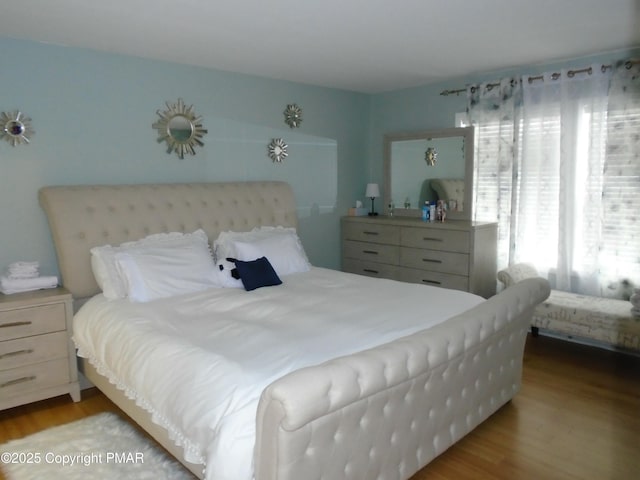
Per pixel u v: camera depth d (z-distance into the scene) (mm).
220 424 1696
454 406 2346
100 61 3363
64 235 3094
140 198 3453
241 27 2869
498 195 4324
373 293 3064
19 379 2816
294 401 1481
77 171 3322
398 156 5043
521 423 2732
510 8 2605
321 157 4902
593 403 2969
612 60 3602
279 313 2650
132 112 3543
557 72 3875
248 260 3551
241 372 1880
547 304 3672
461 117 4590
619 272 3727
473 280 4066
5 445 2529
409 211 4992
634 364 3578
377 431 1890
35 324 2852
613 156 3654
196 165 3928
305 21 2777
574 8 2617
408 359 1906
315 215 4898
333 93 4957
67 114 3250
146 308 2766
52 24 2777
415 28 2938
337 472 1755
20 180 3107
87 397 3129
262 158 4379
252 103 4258
